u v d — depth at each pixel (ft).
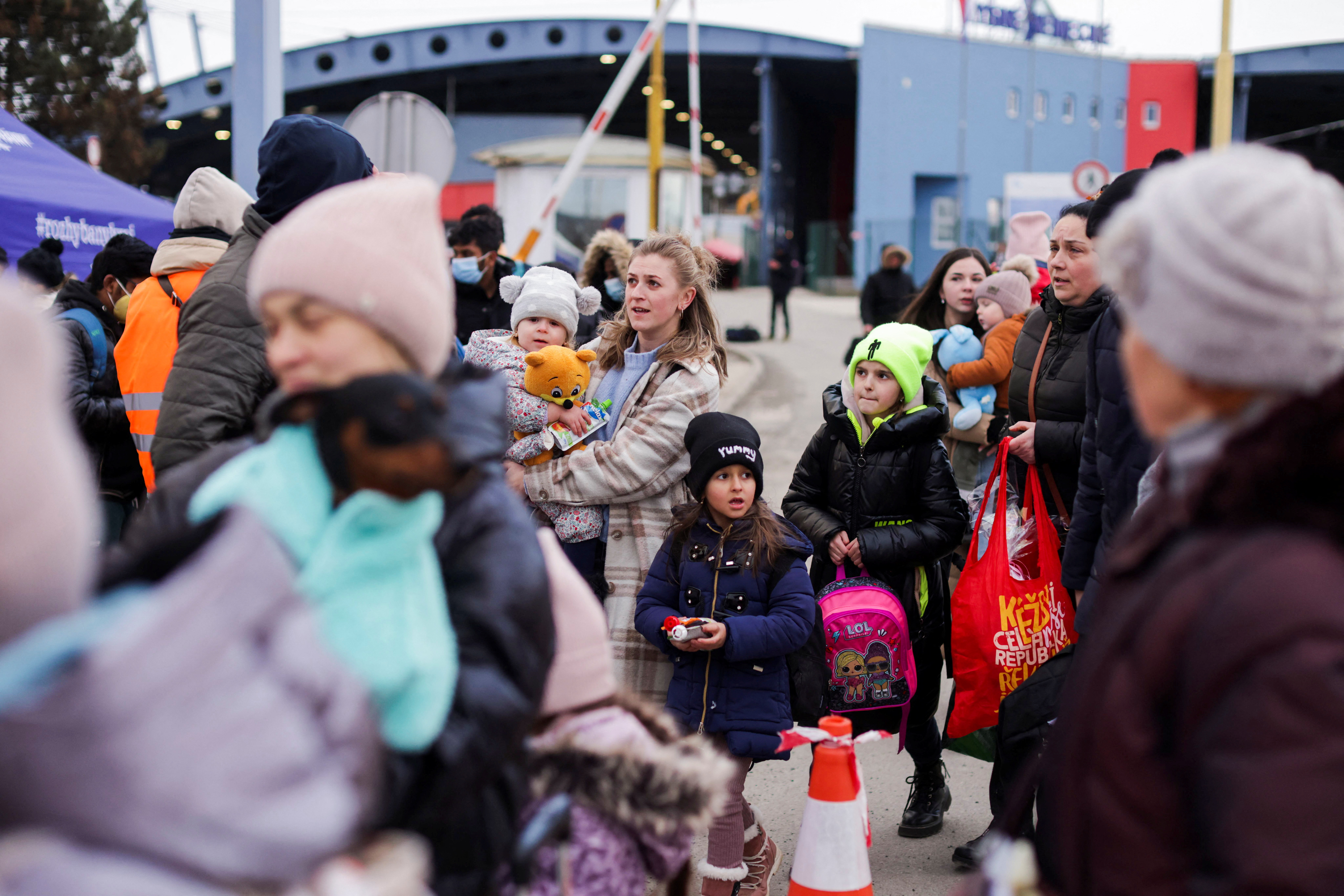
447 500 5.16
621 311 12.95
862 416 12.58
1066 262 12.35
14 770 2.84
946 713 16.51
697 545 10.82
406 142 22.31
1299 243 3.85
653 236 11.92
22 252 24.16
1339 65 136.87
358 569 4.30
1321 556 3.76
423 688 4.39
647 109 167.32
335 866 3.48
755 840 10.87
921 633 12.42
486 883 5.13
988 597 11.69
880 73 132.67
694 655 10.60
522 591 5.09
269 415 4.68
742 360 61.00
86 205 25.84
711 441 10.64
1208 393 4.18
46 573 3.13
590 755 6.20
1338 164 173.37
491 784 5.20
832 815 9.12
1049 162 144.25
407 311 4.99
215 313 8.40
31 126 79.41
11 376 3.06
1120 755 4.07
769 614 10.50
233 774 2.99
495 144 121.80
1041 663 11.73
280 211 8.81
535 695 5.10
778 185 146.82
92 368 15.19
